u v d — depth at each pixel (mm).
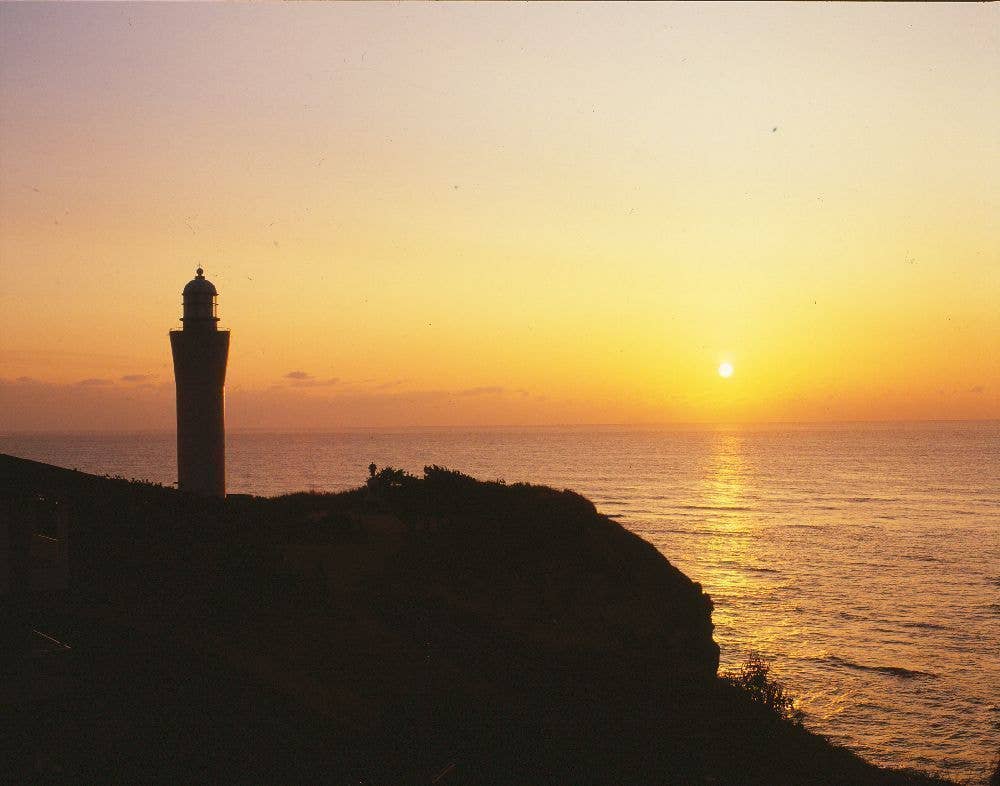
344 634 19203
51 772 12336
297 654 17500
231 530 22656
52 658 15062
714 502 126562
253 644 17734
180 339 46500
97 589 19406
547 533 31156
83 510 19922
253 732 14023
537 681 17844
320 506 37594
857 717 36531
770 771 15586
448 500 33062
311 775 13000
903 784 17219
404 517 32781
